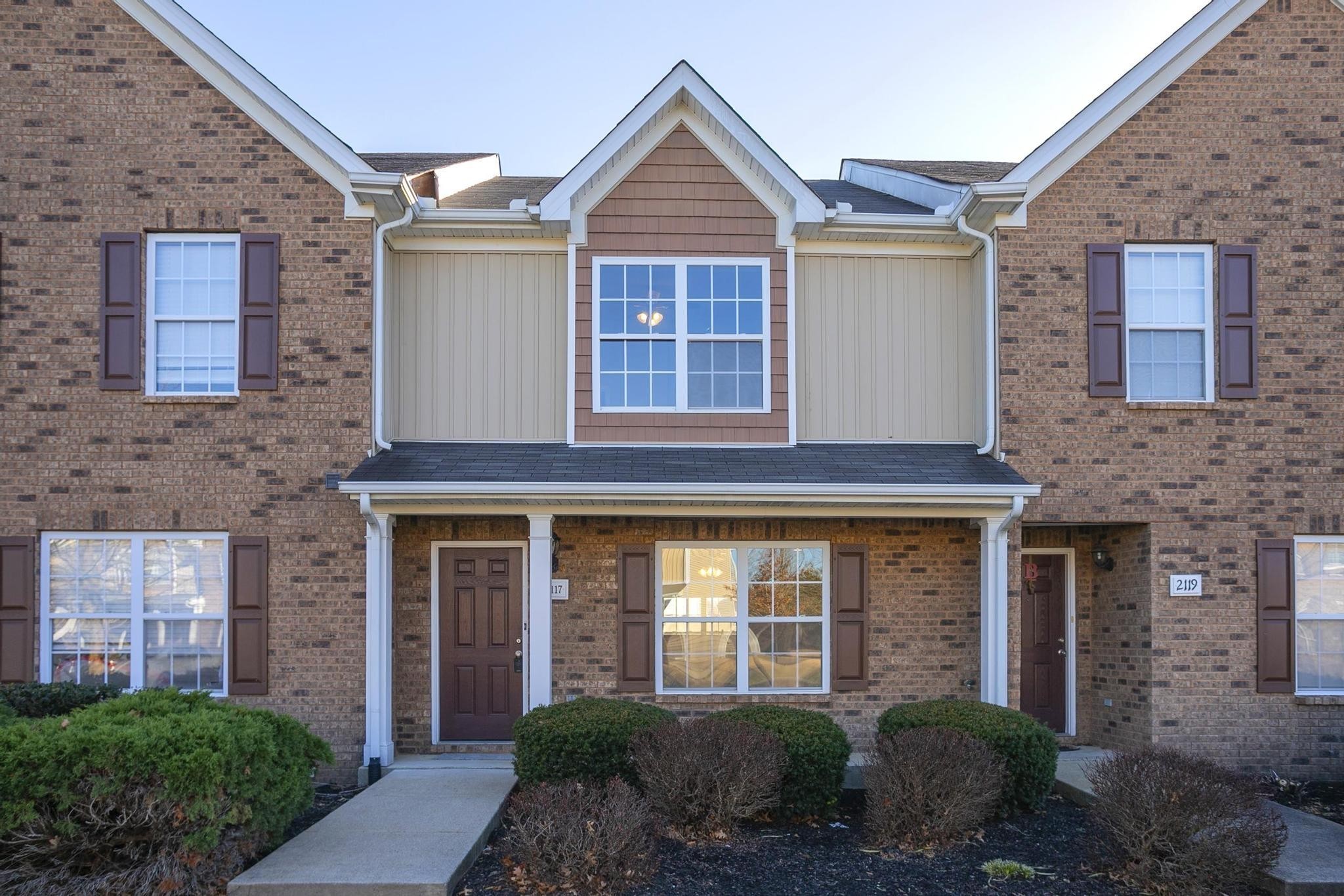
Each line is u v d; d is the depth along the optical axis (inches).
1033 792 298.7
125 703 249.1
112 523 351.9
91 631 354.6
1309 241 376.2
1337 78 377.1
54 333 353.4
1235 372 372.5
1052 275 375.6
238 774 235.1
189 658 355.9
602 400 388.2
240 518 354.6
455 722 389.4
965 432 401.1
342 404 359.3
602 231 390.3
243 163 360.2
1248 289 374.9
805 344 400.2
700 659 391.9
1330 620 375.2
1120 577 389.4
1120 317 374.0
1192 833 239.9
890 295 403.5
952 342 404.2
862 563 393.7
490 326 393.1
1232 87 377.1
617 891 237.1
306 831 272.1
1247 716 365.4
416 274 393.1
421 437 389.4
